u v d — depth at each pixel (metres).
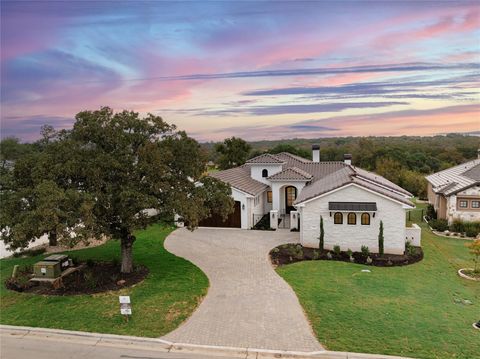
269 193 33.19
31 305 14.90
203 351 11.53
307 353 11.24
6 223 15.51
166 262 20.06
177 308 14.45
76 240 14.46
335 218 21.97
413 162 67.12
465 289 16.42
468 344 11.51
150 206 15.95
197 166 18.22
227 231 27.34
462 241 25.38
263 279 17.55
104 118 16.95
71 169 15.50
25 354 11.59
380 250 21.12
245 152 55.09
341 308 14.18
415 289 16.20
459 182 29.56
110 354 11.47
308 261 20.28
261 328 12.79
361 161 70.50
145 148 16.28
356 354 11.09
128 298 13.12
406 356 10.91
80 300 15.25
